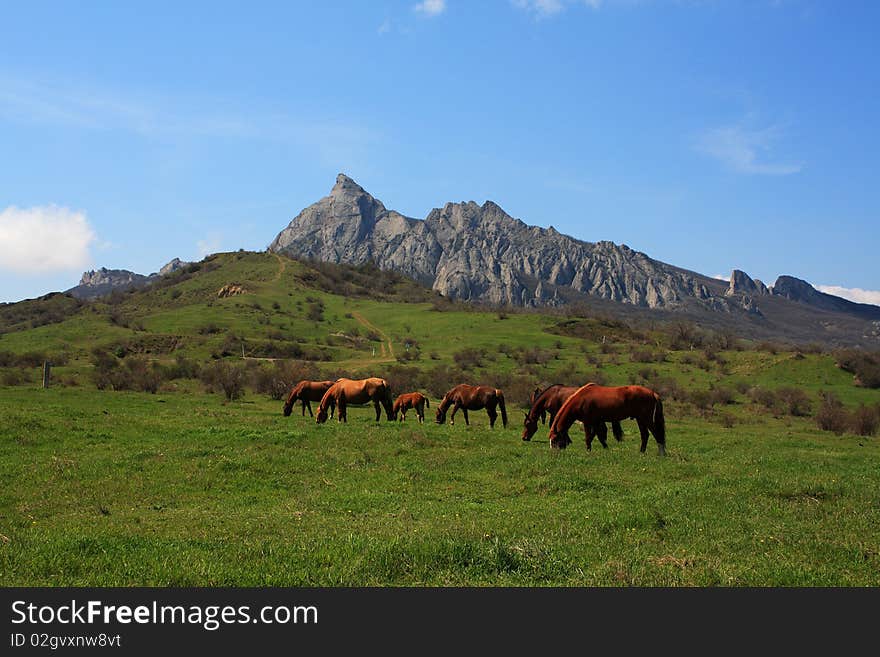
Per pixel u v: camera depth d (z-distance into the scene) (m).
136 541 10.05
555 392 23.31
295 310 148.88
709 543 9.93
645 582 8.23
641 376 79.88
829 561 9.26
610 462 17.97
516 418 37.81
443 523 11.34
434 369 81.94
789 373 82.12
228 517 12.20
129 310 156.38
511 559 8.93
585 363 90.69
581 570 8.72
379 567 8.70
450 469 17.25
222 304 147.12
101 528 11.22
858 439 37.44
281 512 12.62
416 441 21.02
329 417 30.70
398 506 13.11
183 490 14.59
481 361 92.12
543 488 14.91
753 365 86.88
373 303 168.00
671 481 15.81
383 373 73.56
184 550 9.65
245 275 192.50
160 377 59.38
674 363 91.62
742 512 12.00
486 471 17.02
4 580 8.35
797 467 18.45
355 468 17.17
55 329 114.12
